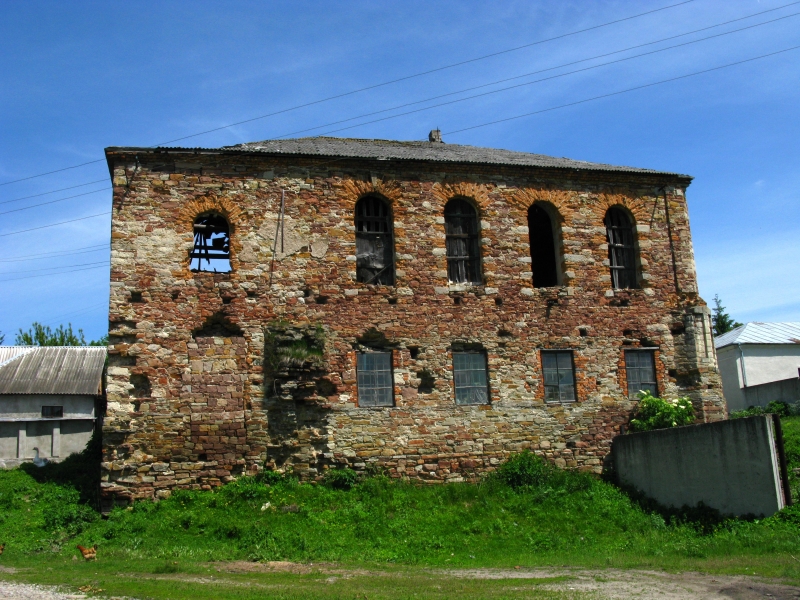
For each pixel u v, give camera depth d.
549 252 25.02
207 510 17.62
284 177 20.94
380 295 20.88
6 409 30.00
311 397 19.62
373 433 19.98
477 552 15.81
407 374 20.58
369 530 16.91
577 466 21.25
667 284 23.28
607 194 23.44
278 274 20.33
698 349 22.86
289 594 11.21
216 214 20.55
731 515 16.91
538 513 18.41
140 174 19.94
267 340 19.86
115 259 19.28
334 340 20.27
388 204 21.86
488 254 21.92
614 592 11.51
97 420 32.78
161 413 18.81
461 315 21.34
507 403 21.09
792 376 36.97
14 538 16.02
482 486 19.70
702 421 22.30
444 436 20.45
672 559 14.31
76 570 13.20
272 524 16.95
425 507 18.55
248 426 19.23
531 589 11.77
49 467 22.44
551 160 24.62
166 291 19.47
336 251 20.86
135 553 14.91
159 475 18.50
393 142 25.73
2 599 10.67
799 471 18.70
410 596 11.13
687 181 24.14
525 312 21.83
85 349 34.09
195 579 12.58
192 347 19.36
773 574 12.31
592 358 22.08
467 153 24.33
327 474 19.38
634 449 20.53
